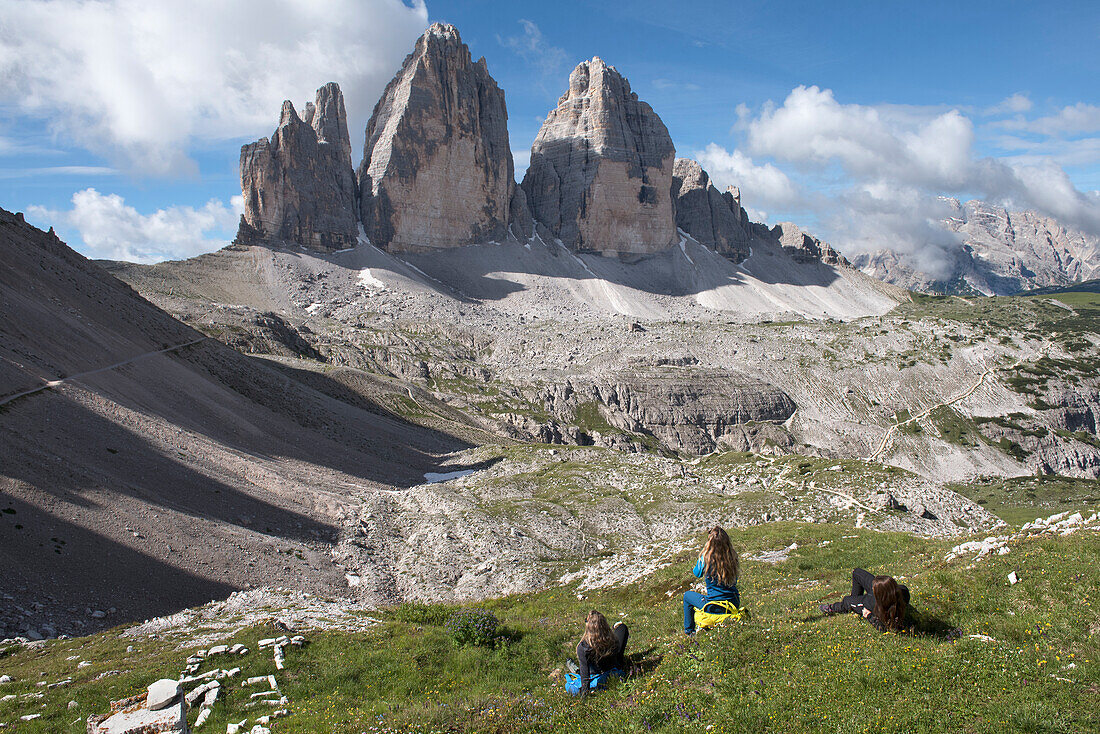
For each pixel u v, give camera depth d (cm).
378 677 1980
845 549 3297
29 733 1714
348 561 5884
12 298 8044
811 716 1204
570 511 7612
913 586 1858
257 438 9188
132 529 4759
